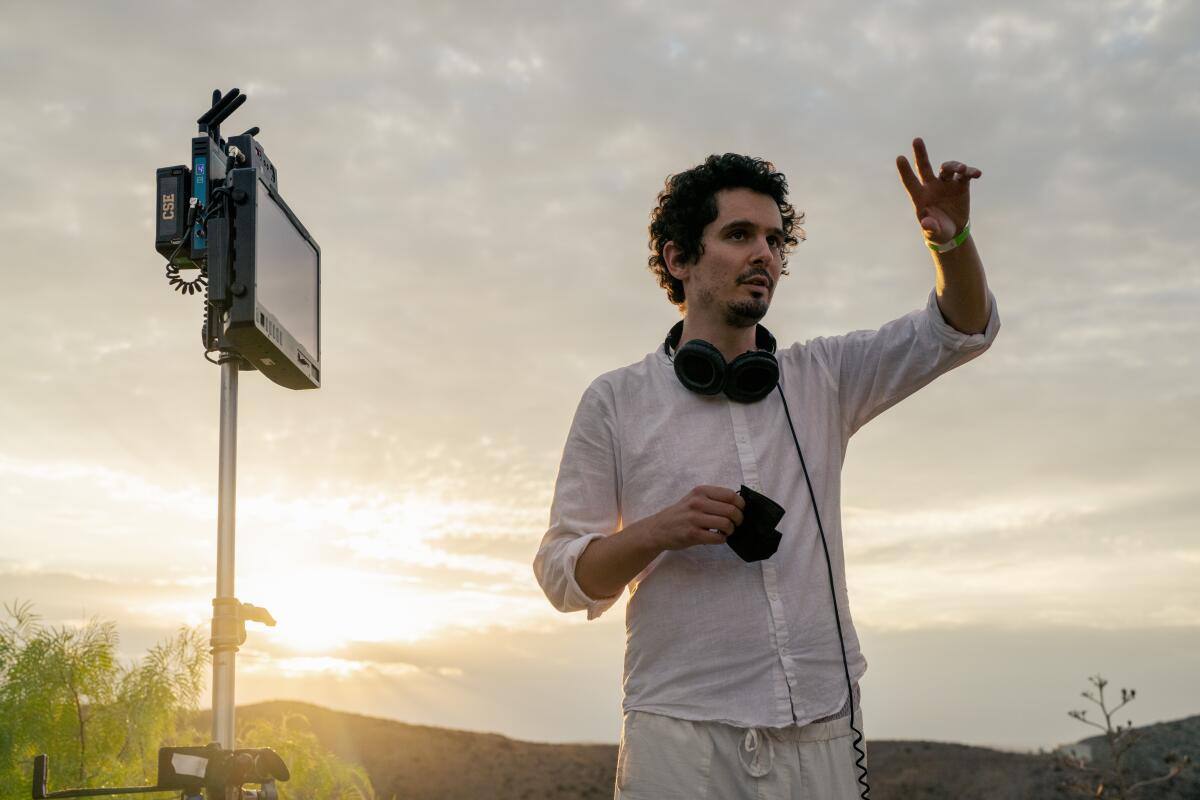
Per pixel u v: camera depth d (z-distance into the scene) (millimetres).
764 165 2348
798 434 2244
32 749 4336
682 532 1927
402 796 10461
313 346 3230
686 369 2225
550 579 2211
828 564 2158
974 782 11344
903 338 2293
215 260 2568
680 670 2074
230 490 2580
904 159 2094
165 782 2213
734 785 2018
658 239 2625
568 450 2365
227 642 2461
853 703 2111
